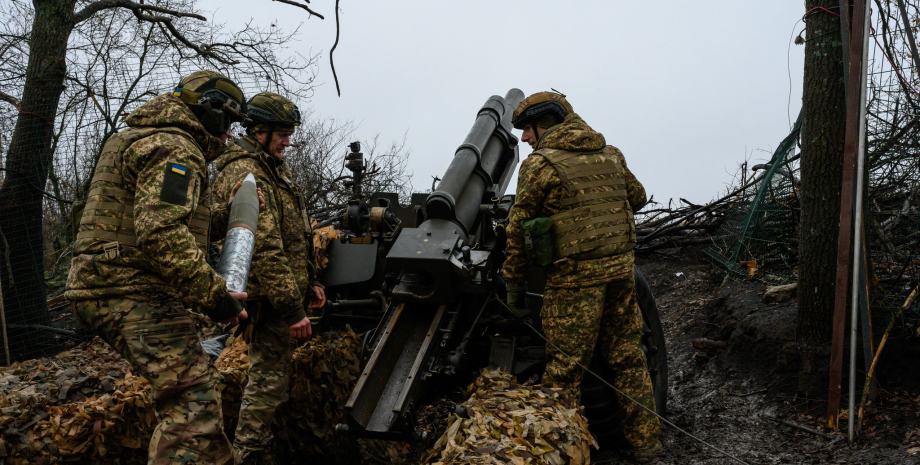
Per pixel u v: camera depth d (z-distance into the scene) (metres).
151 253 1.96
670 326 5.84
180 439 2.07
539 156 3.10
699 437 3.75
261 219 2.68
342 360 3.40
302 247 3.00
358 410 2.56
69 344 5.96
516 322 3.55
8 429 2.37
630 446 3.52
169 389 2.08
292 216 2.96
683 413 4.21
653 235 7.37
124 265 2.08
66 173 6.72
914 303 3.84
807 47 4.11
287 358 2.88
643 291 3.84
